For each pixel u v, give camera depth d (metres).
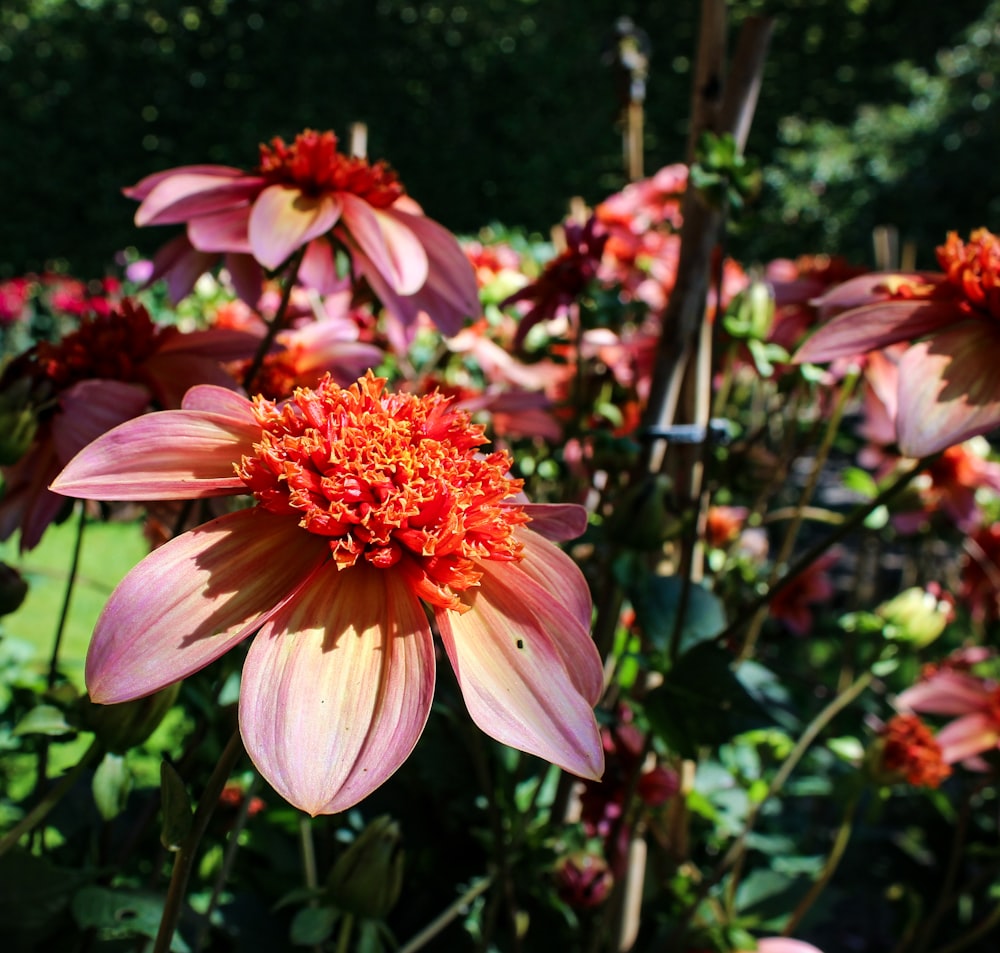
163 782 0.19
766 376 0.41
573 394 0.48
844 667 0.59
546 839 0.40
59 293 1.42
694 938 0.41
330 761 0.18
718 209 0.34
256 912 0.40
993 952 0.57
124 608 0.19
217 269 0.45
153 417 0.21
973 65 2.32
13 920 0.28
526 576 0.21
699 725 0.34
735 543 0.50
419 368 0.65
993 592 0.58
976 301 0.28
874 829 0.68
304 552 0.20
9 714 0.36
